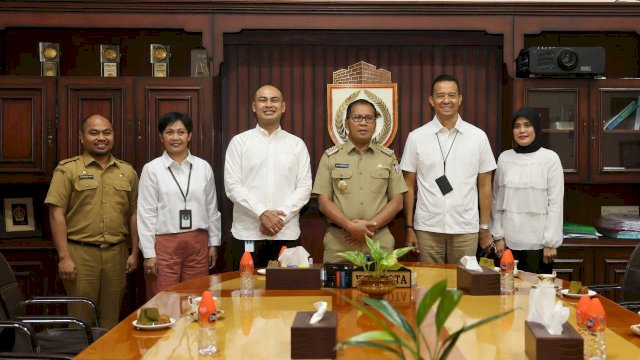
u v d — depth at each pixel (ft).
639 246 9.29
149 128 13.28
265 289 8.33
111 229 11.94
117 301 12.07
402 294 7.95
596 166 13.41
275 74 14.20
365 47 14.21
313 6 13.24
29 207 14.03
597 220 14.12
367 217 11.44
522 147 12.32
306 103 14.21
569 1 13.51
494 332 6.13
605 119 13.48
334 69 14.21
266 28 13.34
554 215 12.04
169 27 13.28
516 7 13.29
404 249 7.89
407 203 12.43
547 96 13.41
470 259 8.34
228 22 13.32
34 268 12.84
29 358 6.66
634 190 14.69
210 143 13.30
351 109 11.57
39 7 13.14
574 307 7.21
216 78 13.84
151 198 11.61
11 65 14.46
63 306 13.10
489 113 14.15
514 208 12.21
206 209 12.10
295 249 8.65
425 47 14.19
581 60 13.07
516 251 12.35
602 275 13.01
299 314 6.05
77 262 11.76
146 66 14.62
